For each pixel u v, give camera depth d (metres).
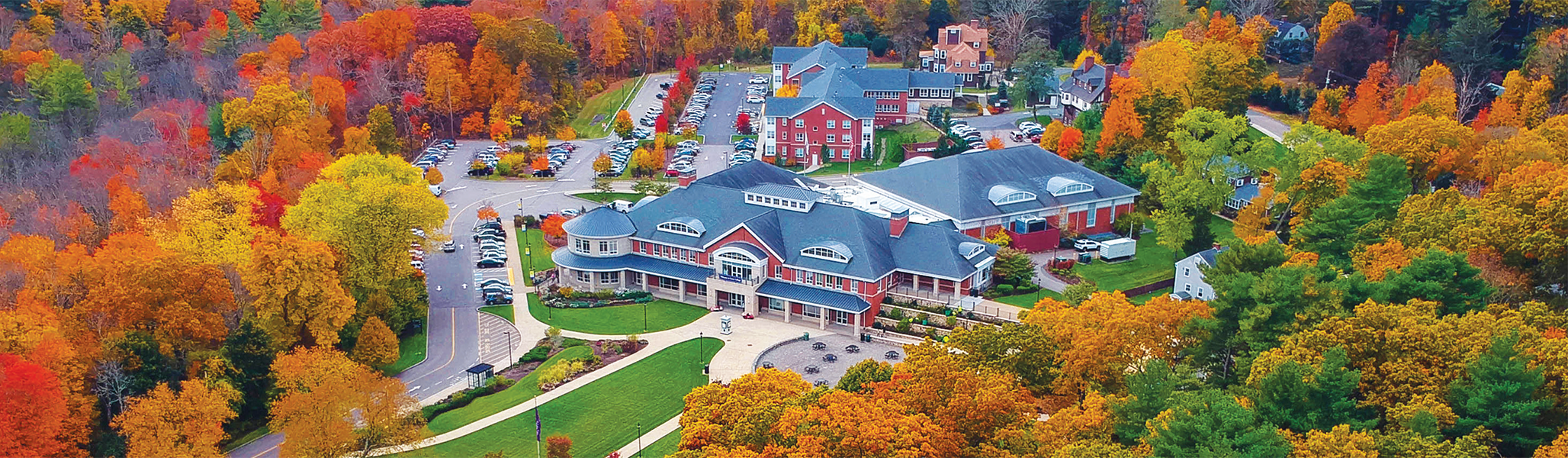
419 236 159.00
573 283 156.62
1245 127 161.00
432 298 152.25
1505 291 109.06
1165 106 188.75
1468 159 160.62
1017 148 176.62
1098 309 103.06
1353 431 74.81
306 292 126.19
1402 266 110.38
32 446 96.88
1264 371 83.31
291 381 110.75
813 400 87.94
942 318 139.25
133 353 113.25
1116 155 187.50
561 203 193.50
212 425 103.19
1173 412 73.12
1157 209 172.12
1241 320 93.69
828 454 77.44
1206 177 161.00
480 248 170.38
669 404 120.88
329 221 138.12
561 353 134.25
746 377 95.94
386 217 139.50
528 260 166.25
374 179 148.50
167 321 119.88
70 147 198.00
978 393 84.12
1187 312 100.25
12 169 187.25
